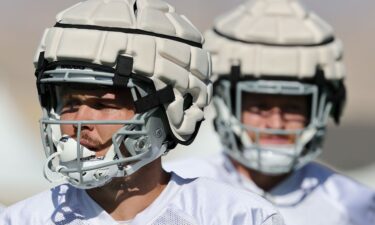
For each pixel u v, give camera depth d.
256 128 12.77
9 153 22.41
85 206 8.48
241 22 13.45
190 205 8.49
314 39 13.12
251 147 12.83
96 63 7.94
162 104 8.20
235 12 13.87
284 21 13.28
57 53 8.04
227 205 8.41
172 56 8.23
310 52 13.02
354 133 28.47
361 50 34.69
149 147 8.16
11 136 22.98
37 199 8.77
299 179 13.46
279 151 12.70
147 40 8.09
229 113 13.15
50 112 8.32
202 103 8.64
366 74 33.41
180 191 8.60
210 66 8.80
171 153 22.08
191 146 22.22
